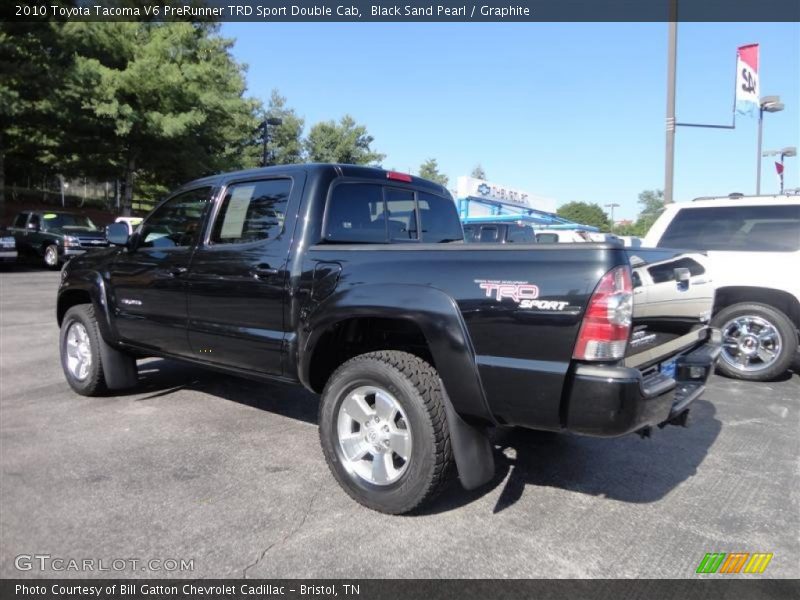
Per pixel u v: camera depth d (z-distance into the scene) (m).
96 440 4.16
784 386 5.85
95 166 25.00
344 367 3.28
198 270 4.15
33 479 3.51
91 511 3.13
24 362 6.59
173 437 4.24
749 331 6.03
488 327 2.78
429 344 2.93
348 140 44.97
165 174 27.09
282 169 3.85
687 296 3.47
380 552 2.77
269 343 3.69
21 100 18.06
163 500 3.26
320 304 3.36
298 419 4.68
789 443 4.26
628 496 3.39
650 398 2.66
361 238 3.91
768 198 6.15
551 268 2.65
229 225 4.08
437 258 3.00
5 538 2.86
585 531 2.98
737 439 4.34
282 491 3.39
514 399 2.73
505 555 2.75
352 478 3.23
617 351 2.55
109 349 5.08
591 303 2.54
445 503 3.27
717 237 6.30
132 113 20.45
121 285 4.84
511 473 3.69
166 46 21.59
